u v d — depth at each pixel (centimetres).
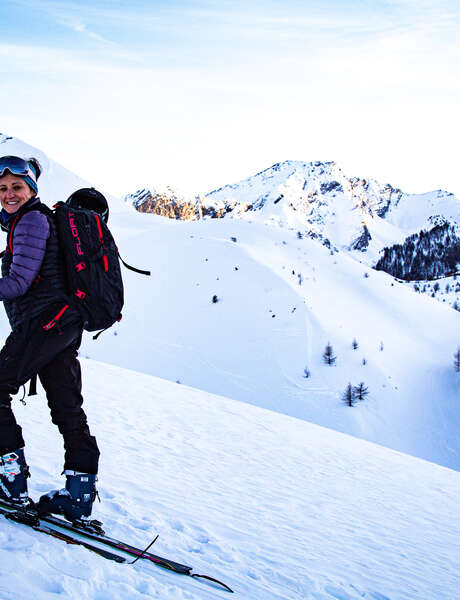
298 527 538
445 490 993
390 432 8344
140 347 10481
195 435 954
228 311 11588
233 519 501
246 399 8881
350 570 436
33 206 251
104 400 1125
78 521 263
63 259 250
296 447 1084
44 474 446
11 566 199
